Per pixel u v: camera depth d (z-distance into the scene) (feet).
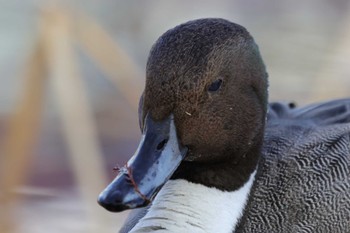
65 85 35.70
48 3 35.86
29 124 36.24
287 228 26.81
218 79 24.44
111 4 48.26
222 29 24.70
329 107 31.09
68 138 36.01
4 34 46.32
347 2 48.44
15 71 45.09
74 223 37.35
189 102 24.11
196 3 49.16
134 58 46.14
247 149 25.54
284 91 42.80
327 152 27.91
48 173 40.88
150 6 48.65
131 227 27.68
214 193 25.66
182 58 24.00
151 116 24.11
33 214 37.93
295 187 27.22
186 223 25.46
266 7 48.78
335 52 42.52
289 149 27.94
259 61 25.43
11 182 36.29
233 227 25.88
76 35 36.27
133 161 23.62
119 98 43.37
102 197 22.97
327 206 27.17
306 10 48.55
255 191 26.96
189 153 24.81
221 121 24.72
